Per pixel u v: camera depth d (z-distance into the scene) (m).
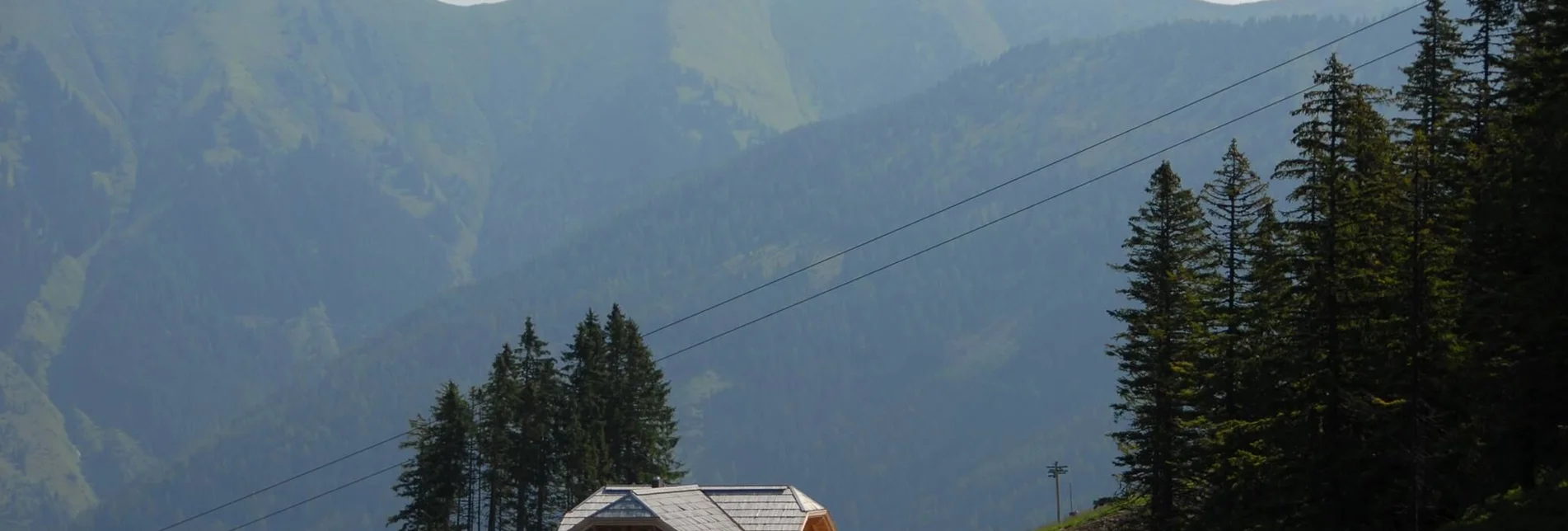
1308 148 64.25
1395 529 65.38
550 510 117.56
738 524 89.75
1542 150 55.53
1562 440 58.12
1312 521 64.12
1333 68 64.19
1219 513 71.19
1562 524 57.03
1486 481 65.31
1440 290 61.38
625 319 124.31
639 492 87.44
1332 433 63.09
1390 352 61.81
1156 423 81.94
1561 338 55.78
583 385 118.38
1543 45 58.97
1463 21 74.81
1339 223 62.47
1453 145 64.88
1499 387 58.41
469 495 117.75
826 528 93.38
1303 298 63.44
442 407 115.06
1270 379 64.75
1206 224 81.62
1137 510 93.19
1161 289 82.06
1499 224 56.66
